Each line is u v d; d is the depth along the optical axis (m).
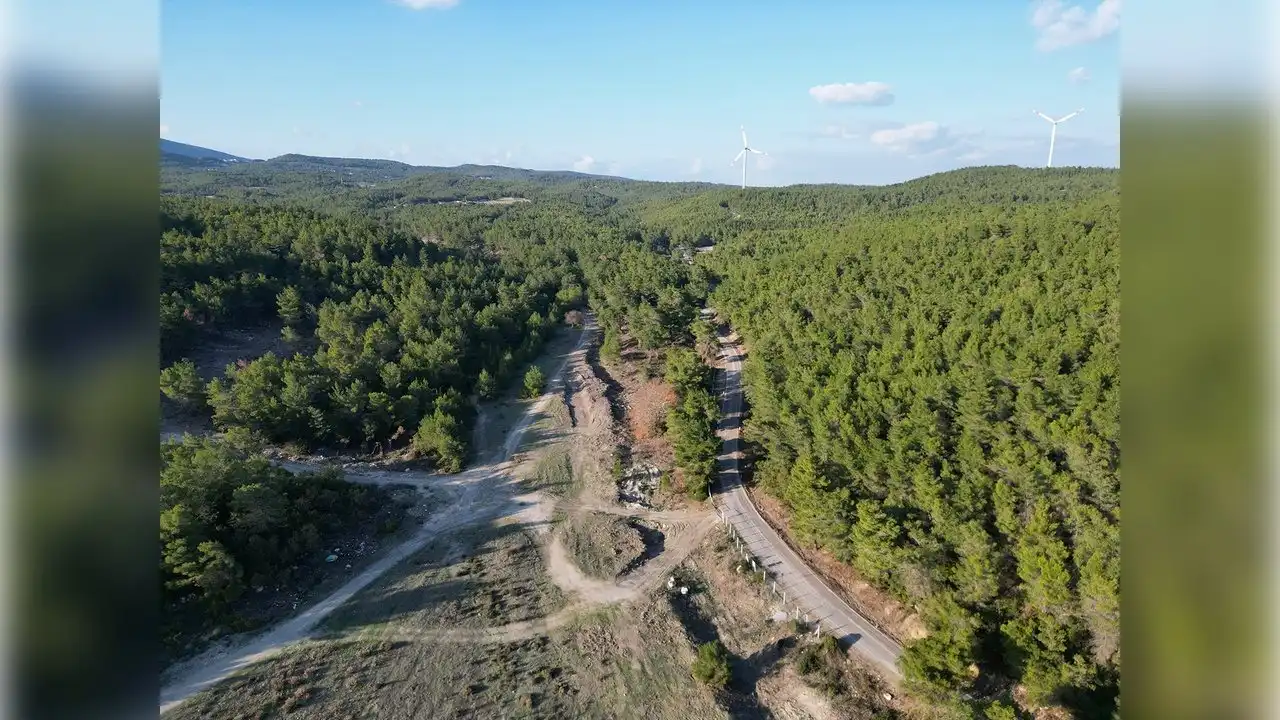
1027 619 46.81
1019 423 62.66
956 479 56.44
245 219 139.12
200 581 52.53
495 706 46.81
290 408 80.75
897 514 55.47
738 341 123.44
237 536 57.44
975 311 88.50
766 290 127.88
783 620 54.81
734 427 87.75
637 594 58.94
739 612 57.03
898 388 71.62
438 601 57.03
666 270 161.25
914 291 104.81
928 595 50.84
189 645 50.19
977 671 46.09
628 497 74.62
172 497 55.78
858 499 59.38
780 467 70.25
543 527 68.75
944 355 79.19
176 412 83.38
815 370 82.75
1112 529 45.91
